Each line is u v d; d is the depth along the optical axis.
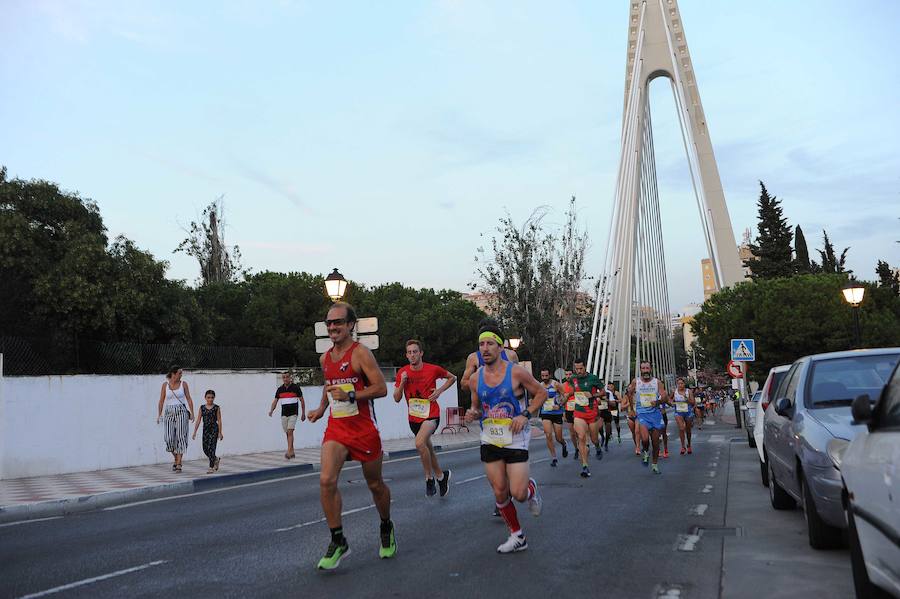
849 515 5.07
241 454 22.83
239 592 5.88
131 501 13.22
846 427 6.82
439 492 12.17
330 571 6.56
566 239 47.62
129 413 19.20
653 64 76.31
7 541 8.87
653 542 7.76
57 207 36.22
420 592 5.76
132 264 36.50
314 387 26.53
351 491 13.15
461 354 61.38
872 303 51.94
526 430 7.26
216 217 57.19
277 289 53.69
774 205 76.75
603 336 54.78
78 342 21.03
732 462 17.88
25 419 16.80
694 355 121.62
